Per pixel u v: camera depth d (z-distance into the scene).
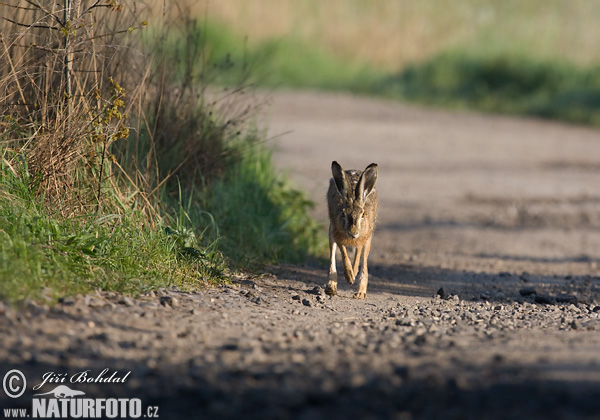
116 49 17.95
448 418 8.65
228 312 14.08
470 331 13.45
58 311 12.30
